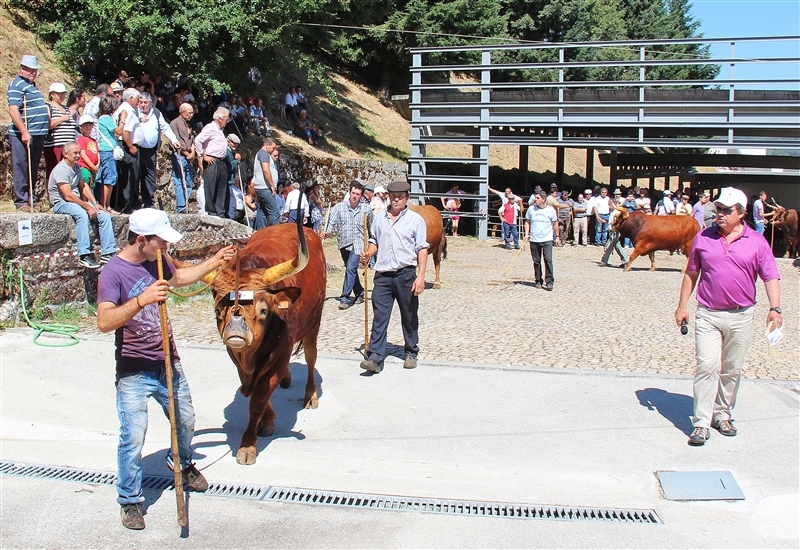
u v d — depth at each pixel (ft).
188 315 35.24
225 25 56.80
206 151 44.80
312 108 98.58
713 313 21.29
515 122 84.79
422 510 17.11
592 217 88.33
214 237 42.32
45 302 31.63
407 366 28.14
